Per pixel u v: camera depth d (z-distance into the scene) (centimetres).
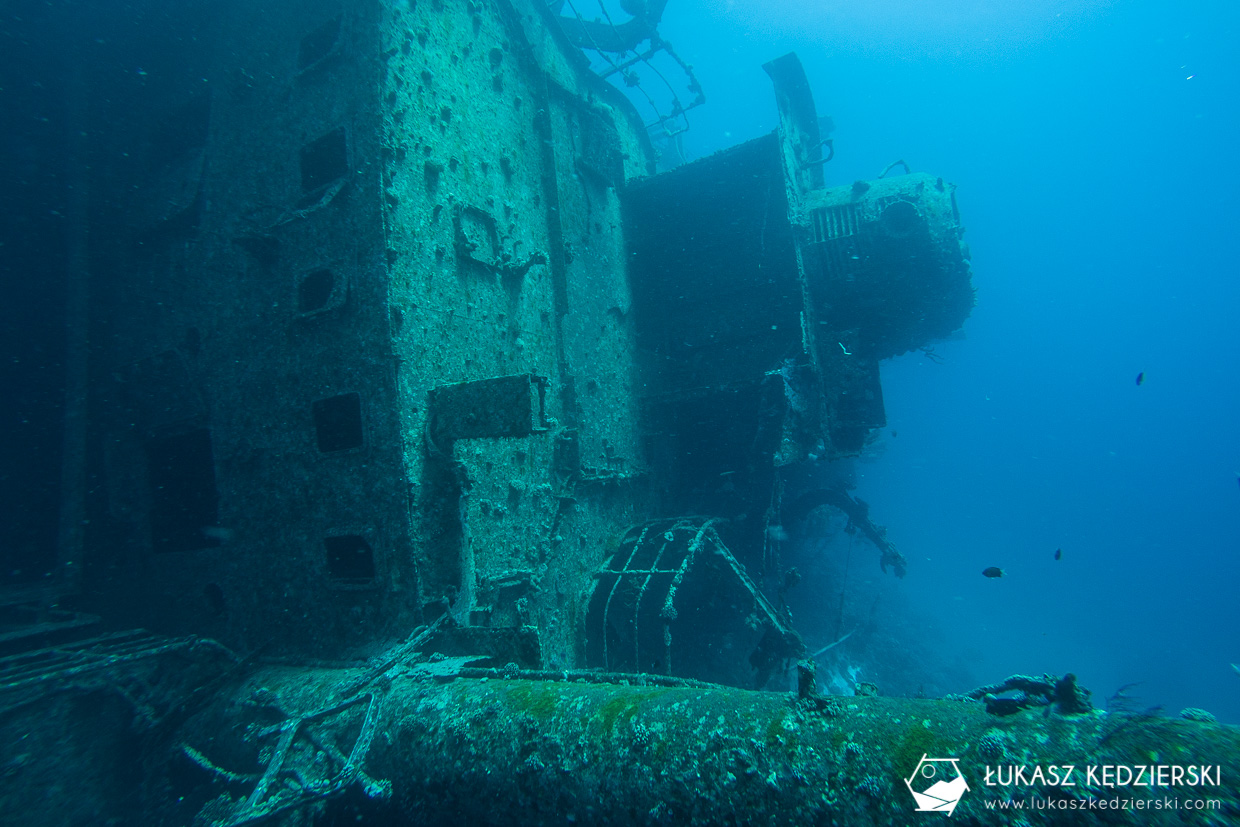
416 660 455
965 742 212
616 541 854
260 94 661
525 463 682
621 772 270
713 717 271
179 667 554
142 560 737
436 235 589
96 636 618
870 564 2988
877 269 1012
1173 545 9538
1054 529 10088
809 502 1477
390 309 521
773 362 1026
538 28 877
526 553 650
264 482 607
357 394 539
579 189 923
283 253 605
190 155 751
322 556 558
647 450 1040
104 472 776
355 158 554
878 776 215
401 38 580
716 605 1095
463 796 315
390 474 517
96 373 803
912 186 1004
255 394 621
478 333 630
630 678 356
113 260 810
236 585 621
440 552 530
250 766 441
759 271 1062
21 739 453
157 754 495
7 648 569
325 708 414
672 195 1103
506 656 455
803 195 1103
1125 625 6469
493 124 716
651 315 1130
